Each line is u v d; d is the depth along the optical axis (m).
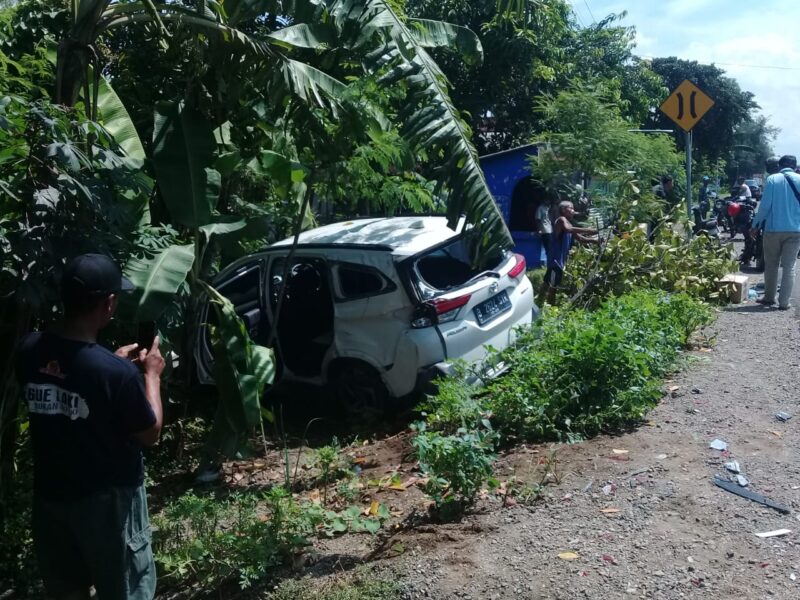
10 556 4.75
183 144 5.77
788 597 3.71
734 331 8.95
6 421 4.86
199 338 7.62
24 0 7.57
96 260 3.28
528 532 4.47
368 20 5.20
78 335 3.26
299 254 7.33
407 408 6.98
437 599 3.94
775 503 4.59
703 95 11.10
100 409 3.16
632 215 10.70
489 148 18.00
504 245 4.83
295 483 5.86
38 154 4.13
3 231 4.04
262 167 6.66
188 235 6.68
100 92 6.01
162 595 4.33
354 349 6.96
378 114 6.59
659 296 8.46
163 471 6.39
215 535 4.50
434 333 6.66
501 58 15.57
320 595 4.05
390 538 4.64
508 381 6.15
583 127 10.96
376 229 7.59
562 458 5.45
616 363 6.05
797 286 12.45
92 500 3.20
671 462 5.20
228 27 5.55
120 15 5.35
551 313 7.64
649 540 4.28
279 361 7.54
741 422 5.90
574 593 3.86
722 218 22.36
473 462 4.74
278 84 5.77
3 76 5.17
